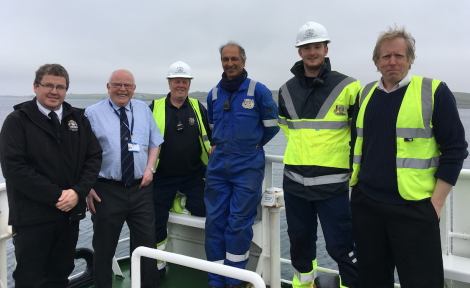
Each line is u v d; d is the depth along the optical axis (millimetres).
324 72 2242
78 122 2283
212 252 2574
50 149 2123
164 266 3094
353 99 2188
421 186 1705
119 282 3053
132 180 2520
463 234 2279
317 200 2283
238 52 2402
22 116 2078
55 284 2348
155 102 3098
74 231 2332
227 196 2588
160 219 3039
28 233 2100
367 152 1851
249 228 2520
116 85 2451
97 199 2469
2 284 2535
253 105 2439
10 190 2100
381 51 1751
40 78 2082
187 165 3018
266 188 2898
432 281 1695
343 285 2254
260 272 2842
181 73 2916
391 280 1933
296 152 2330
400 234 1751
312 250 2500
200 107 3117
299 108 2316
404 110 1727
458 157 1628
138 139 2564
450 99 1648
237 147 2461
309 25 2221
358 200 1911
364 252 1910
